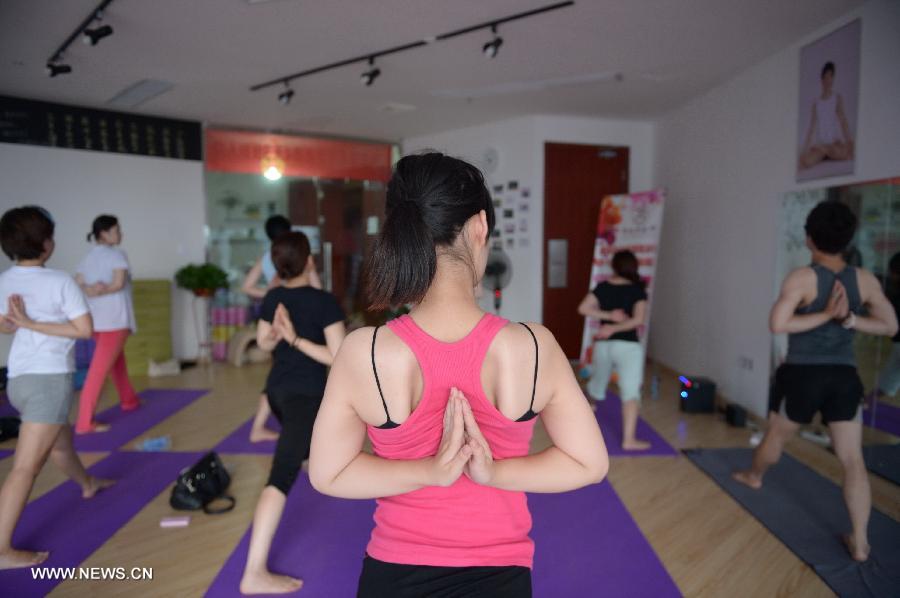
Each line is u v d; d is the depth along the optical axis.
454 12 3.26
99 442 3.72
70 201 5.52
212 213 6.36
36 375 2.24
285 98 4.60
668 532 2.54
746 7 3.19
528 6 3.19
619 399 4.72
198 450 3.58
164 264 6.10
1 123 5.11
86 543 2.45
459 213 0.83
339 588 2.11
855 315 2.28
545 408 0.88
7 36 3.65
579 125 5.99
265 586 2.07
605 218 5.63
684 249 5.44
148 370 5.77
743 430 3.91
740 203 4.45
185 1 3.12
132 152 5.82
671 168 5.75
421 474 0.79
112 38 3.69
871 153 3.11
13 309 2.17
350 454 0.86
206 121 6.17
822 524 2.57
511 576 0.86
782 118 3.90
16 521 2.25
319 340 2.21
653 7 3.19
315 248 7.11
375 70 4.04
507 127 6.12
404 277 0.82
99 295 3.85
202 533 2.54
